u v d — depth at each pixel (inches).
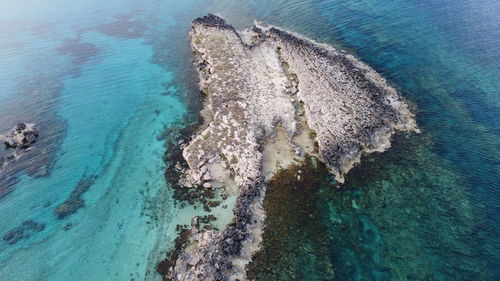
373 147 1483.8
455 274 1050.1
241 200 1259.2
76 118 1818.4
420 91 1777.8
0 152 1610.5
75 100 1950.1
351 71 1895.9
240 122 1579.7
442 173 1366.9
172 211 1298.0
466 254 1098.1
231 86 1811.0
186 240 1187.9
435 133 1542.8
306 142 1509.6
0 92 2038.6
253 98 1724.9
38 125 1779.0
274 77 1865.2
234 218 1238.9
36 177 1487.5
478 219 1197.7
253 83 1831.9
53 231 1263.5
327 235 1169.4
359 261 1095.0
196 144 1528.1
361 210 1246.3
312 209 1250.0
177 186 1392.7
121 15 2942.9
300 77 1850.4
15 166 1544.0
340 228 1190.9
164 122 1752.0
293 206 1258.0
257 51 2117.4
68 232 1258.0
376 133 1534.2
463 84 1809.8
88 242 1219.9
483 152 1445.6
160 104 1878.7
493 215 1208.2
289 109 1653.5
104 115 1829.5
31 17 2992.1
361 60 2038.6
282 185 1331.2
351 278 1052.5
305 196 1294.3
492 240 1131.3
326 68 1920.5
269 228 1187.3
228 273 1061.8
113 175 1477.6
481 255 1092.5
